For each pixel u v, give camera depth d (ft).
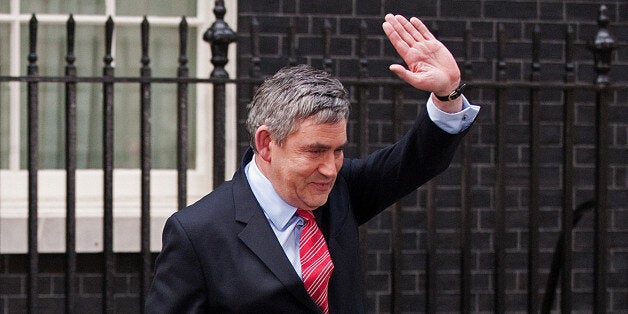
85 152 24.73
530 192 20.93
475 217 24.94
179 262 11.87
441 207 24.90
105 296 19.79
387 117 24.66
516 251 25.12
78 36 24.64
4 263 23.40
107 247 19.75
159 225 23.56
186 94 19.85
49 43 24.62
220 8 19.99
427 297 20.83
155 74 24.90
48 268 23.50
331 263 12.05
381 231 24.71
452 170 24.93
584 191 25.36
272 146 11.67
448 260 24.95
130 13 24.79
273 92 11.57
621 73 25.38
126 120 24.84
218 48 19.97
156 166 24.99
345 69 24.49
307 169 11.42
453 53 24.94
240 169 12.43
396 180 12.71
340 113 11.32
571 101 20.83
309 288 11.91
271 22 24.27
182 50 19.79
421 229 24.76
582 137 25.29
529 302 21.04
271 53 24.27
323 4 24.43
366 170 12.90
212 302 11.89
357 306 12.36
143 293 19.84
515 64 25.12
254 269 11.80
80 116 24.68
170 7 24.88
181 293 11.84
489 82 20.44
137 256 23.68
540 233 25.22
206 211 12.03
